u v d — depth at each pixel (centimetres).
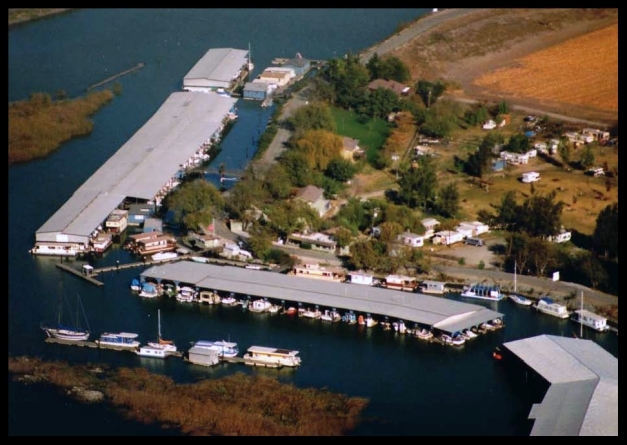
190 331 15300
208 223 18038
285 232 17850
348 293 15900
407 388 13875
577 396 13150
